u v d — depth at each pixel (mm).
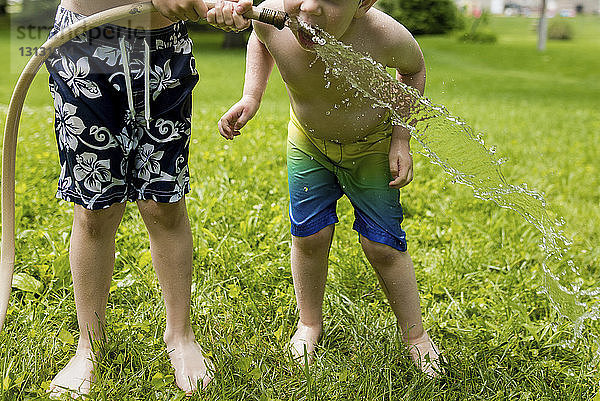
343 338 3146
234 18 2301
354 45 2504
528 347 3115
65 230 3965
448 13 18047
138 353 2816
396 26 2553
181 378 2725
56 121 2529
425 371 2828
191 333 2883
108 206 2549
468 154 2771
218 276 3551
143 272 3471
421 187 5203
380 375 2795
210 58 18094
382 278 2893
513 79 16016
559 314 3178
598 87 15344
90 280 2672
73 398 2539
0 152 5574
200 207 4270
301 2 2279
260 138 6520
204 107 9117
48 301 3262
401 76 2734
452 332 3201
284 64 2580
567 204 5180
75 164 2502
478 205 4883
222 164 5391
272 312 3264
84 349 2742
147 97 2475
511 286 3699
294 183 2846
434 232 4352
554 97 13312
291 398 2619
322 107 2635
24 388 2621
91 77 2416
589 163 6762
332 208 2889
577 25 35875
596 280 3922
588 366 2932
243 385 2668
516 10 44281
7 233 2703
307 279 2947
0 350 2789
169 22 2463
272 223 4133
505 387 2787
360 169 2768
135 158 2602
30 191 4598
